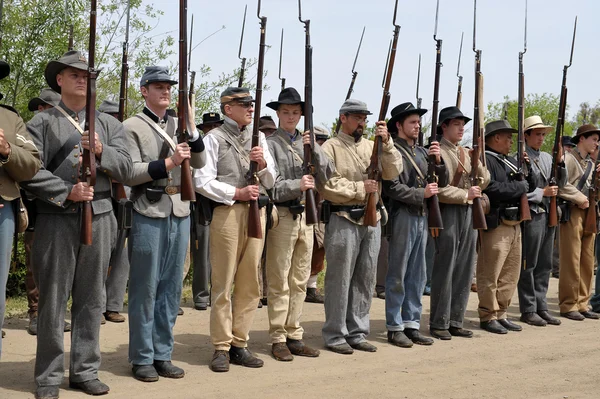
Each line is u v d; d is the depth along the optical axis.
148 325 5.79
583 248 9.38
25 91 11.25
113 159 5.22
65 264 5.20
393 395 5.54
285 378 5.95
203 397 5.34
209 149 6.11
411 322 7.47
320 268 9.55
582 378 6.20
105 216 5.34
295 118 6.98
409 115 7.38
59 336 5.24
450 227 7.64
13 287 9.63
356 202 6.91
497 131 8.38
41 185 5.00
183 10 5.64
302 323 8.25
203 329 7.76
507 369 6.46
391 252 7.36
